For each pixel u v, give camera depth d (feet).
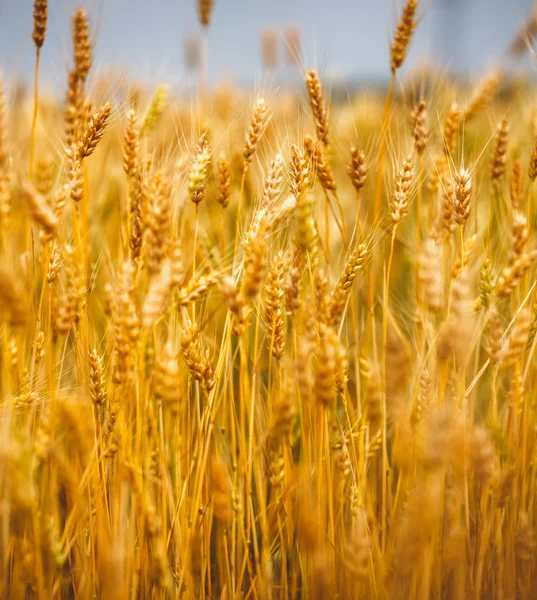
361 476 5.22
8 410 4.91
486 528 5.08
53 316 5.27
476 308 5.37
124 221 5.57
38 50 5.22
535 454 5.32
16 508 4.82
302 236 5.03
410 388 5.32
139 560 5.05
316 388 4.80
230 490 5.26
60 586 5.11
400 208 5.31
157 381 4.77
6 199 4.83
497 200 6.16
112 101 5.35
